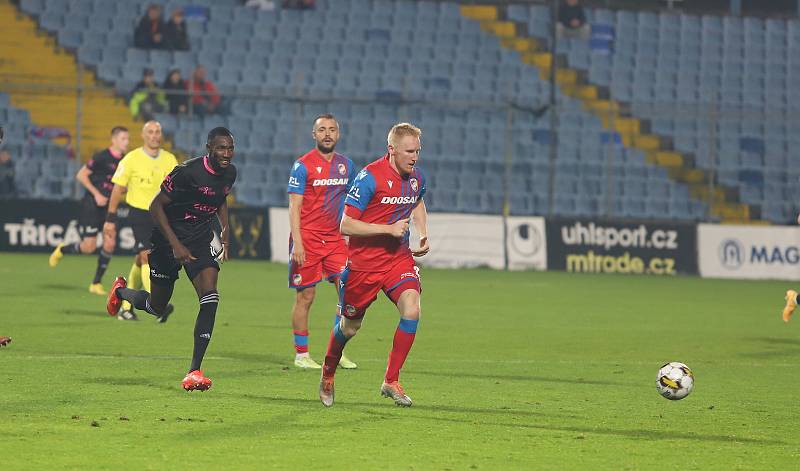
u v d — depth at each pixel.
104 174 56.41
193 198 29.62
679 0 124.56
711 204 94.62
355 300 27.19
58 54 100.81
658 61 117.00
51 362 33.22
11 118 95.38
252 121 101.38
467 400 28.61
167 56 104.06
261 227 87.38
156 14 103.00
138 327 43.81
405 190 27.61
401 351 27.33
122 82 100.94
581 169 105.88
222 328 44.66
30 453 20.62
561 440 23.47
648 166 107.19
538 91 111.88
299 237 34.06
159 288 31.75
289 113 103.69
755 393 31.39
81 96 88.88
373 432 23.73
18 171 93.31
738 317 57.00
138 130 96.62
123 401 26.67
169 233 29.27
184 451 21.16
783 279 92.19
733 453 22.52
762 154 111.06
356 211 27.20
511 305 59.66
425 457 21.28
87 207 56.72
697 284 82.19
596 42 116.19
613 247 91.62
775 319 56.56
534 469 20.52
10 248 83.69
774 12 125.69
